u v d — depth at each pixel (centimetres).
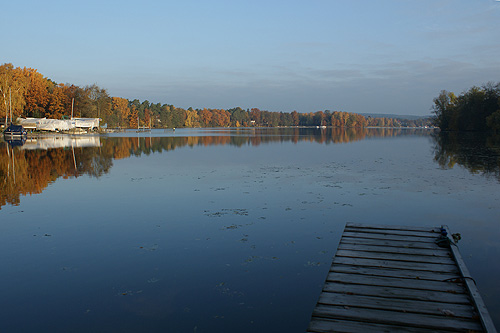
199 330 473
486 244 780
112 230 894
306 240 810
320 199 1220
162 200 1220
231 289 582
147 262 693
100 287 593
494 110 6538
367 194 1294
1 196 1290
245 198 1241
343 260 669
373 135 7825
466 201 1179
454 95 8456
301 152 3170
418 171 1877
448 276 597
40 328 480
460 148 3453
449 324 458
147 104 15400
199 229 897
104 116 9025
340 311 491
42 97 7719
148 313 514
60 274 643
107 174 1817
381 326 458
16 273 649
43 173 1847
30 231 891
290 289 580
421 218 988
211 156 2792
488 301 531
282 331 471
